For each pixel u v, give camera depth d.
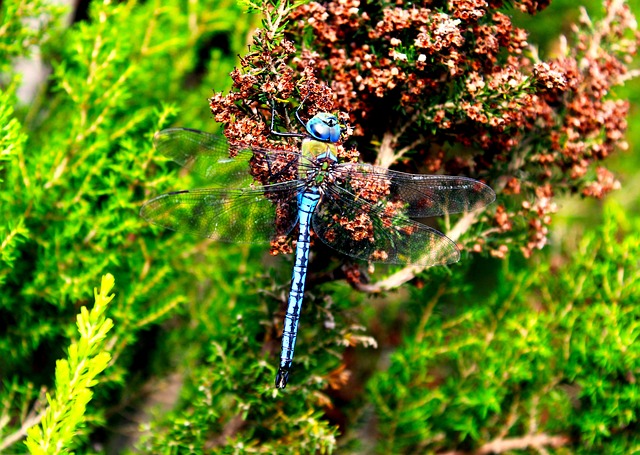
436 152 1.06
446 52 1.01
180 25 1.16
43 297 1.08
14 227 1.06
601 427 1.08
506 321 1.11
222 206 1.03
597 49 1.06
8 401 1.08
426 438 1.11
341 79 1.02
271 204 1.03
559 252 1.19
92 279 1.08
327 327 1.04
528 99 1.02
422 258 1.03
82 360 0.99
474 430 1.10
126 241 1.09
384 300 1.18
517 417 1.11
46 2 1.10
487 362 1.11
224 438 1.07
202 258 1.14
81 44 1.09
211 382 1.06
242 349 1.06
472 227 1.06
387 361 1.17
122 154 1.08
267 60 1.01
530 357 1.10
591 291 1.11
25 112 1.13
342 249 1.03
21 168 1.07
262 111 1.02
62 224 1.09
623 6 1.06
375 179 1.02
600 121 1.05
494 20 1.02
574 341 1.10
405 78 1.02
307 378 1.05
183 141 1.03
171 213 1.03
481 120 1.02
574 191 1.06
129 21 1.13
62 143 1.09
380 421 1.12
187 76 1.20
